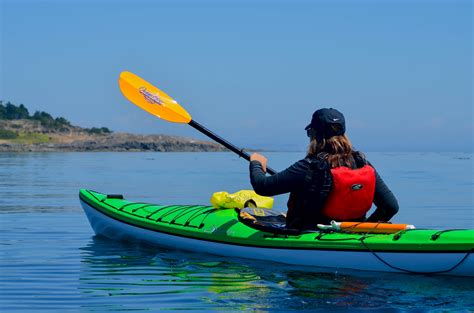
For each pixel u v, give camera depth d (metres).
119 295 4.38
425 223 8.95
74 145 122.56
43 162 39.12
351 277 4.71
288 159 45.16
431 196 13.41
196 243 5.90
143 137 124.00
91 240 7.03
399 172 25.36
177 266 5.34
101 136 143.75
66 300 4.28
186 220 6.17
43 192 14.22
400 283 4.50
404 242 4.67
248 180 18.83
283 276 4.81
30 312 4.00
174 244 6.14
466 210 10.62
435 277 4.62
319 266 5.02
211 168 29.34
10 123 149.12
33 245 6.68
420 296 4.18
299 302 4.09
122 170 27.11
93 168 29.48
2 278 4.99
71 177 21.02
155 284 4.70
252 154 5.15
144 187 15.84
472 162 40.66
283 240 5.18
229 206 6.03
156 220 6.43
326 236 4.96
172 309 4.00
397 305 4.00
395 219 9.39
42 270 5.30
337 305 4.01
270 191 4.84
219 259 5.58
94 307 4.09
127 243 6.76
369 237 4.83
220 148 122.69
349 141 4.82
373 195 4.86
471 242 4.43
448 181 18.95
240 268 5.16
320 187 4.78
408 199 12.69
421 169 28.53
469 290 4.32
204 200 12.26
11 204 11.34
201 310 3.96
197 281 4.75
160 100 6.96
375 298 4.15
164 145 121.50
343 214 4.89
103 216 7.15
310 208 4.90
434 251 4.55
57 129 148.75
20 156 60.44
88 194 7.68
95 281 4.84
